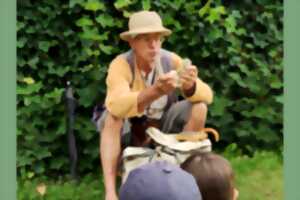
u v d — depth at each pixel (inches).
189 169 167.8
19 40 263.0
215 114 277.9
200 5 277.0
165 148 198.1
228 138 287.0
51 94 263.1
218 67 283.0
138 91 210.2
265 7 286.8
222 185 165.6
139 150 200.8
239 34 279.9
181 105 213.3
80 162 269.7
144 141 216.2
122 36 207.8
